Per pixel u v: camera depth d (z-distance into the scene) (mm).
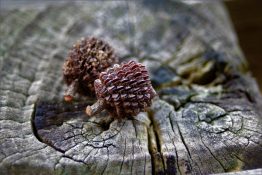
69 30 256
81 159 170
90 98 202
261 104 213
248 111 195
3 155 170
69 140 178
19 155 170
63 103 200
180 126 188
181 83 223
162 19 270
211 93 213
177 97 208
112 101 173
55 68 225
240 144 177
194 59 239
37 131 183
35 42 242
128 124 185
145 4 281
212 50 245
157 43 252
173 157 172
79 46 197
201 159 172
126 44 250
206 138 180
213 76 228
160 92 212
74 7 275
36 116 191
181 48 249
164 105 200
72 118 191
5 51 231
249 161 172
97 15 271
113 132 182
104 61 192
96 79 184
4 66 220
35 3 300
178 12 276
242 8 318
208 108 198
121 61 235
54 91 209
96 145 176
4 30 248
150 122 192
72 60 193
